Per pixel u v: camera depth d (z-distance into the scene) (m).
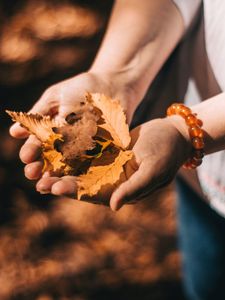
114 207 0.70
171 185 1.82
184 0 0.90
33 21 2.17
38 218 1.76
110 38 0.89
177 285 1.61
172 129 0.74
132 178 0.71
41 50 2.07
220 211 1.00
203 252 1.17
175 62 0.97
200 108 0.77
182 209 1.18
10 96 1.98
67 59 2.04
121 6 0.91
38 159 0.77
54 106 0.81
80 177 0.72
